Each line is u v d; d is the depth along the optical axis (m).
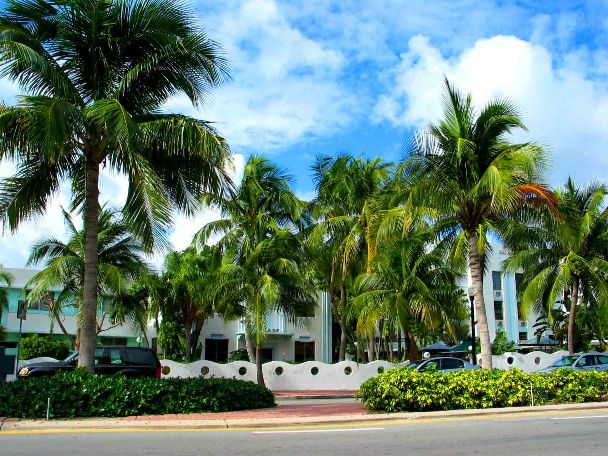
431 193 16.25
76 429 11.51
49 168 14.64
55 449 8.98
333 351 45.09
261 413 13.90
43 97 12.45
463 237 19.16
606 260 27.78
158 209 13.02
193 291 32.84
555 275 28.34
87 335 13.72
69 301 32.81
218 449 9.02
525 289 29.73
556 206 16.56
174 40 13.76
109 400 12.90
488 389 14.97
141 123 13.75
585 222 25.48
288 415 13.48
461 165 16.69
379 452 8.76
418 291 26.86
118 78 14.47
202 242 26.53
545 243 27.02
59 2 13.52
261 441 9.91
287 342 40.16
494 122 16.27
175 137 13.47
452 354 43.66
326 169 29.42
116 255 26.19
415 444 9.54
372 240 23.44
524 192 16.34
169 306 36.12
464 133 16.53
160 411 13.34
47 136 11.89
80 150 14.72
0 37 12.43
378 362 28.83
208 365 25.98
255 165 26.86
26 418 12.41
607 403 15.97
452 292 29.08
